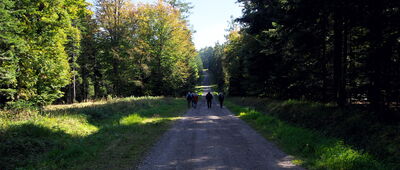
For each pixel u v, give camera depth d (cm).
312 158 634
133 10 3128
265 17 1892
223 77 6850
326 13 1029
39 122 936
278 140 859
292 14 1190
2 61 1194
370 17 798
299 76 1589
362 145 705
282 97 2017
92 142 835
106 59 3130
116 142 843
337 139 774
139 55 3316
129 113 1595
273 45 1714
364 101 1020
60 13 1548
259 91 2431
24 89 1382
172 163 611
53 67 1527
